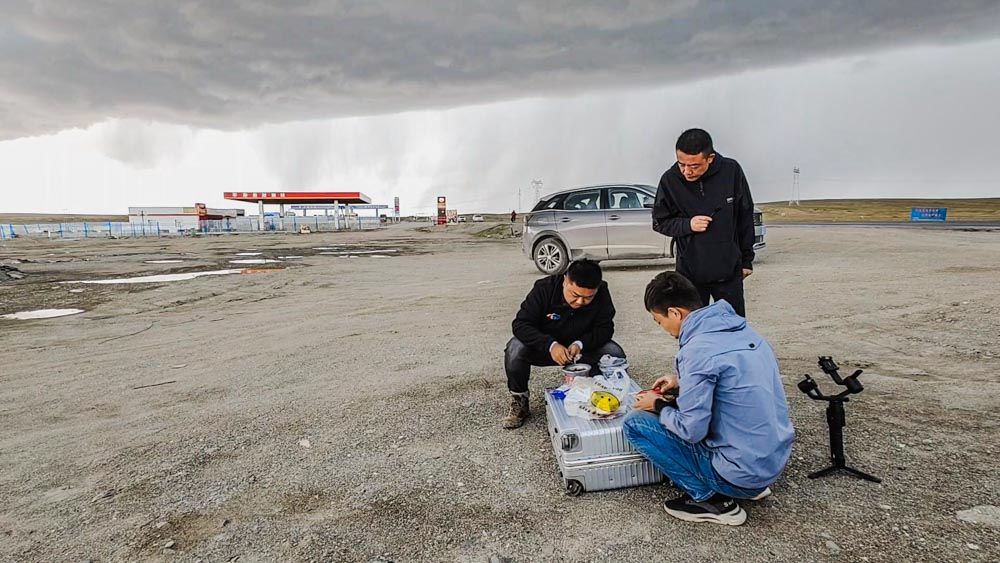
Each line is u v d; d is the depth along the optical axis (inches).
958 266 335.0
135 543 91.7
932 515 86.9
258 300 395.2
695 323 87.7
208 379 195.3
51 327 313.7
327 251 932.0
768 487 92.1
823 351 179.2
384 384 173.5
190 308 369.1
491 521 93.3
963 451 106.9
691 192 125.3
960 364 156.1
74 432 149.3
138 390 187.2
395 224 3730.3
